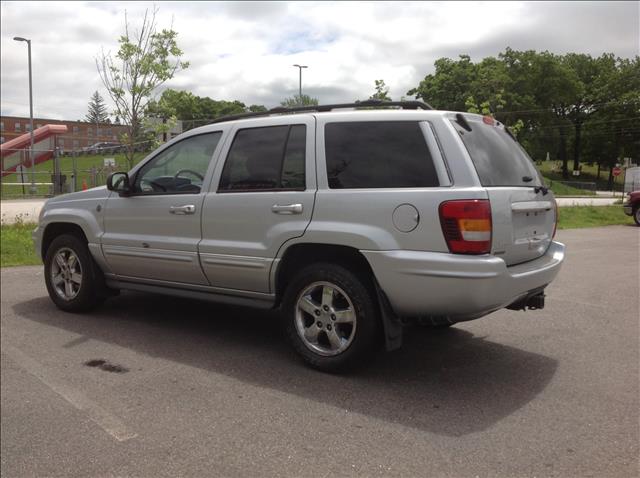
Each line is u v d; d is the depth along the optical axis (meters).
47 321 5.81
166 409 3.70
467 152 3.90
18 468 3.02
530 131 78.31
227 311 6.23
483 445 3.18
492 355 4.77
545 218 4.62
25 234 11.65
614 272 9.16
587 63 83.94
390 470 2.92
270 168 4.59
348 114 4.33
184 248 4.98
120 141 13.46
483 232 3.69
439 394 3.91
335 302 4.25
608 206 27.75
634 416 3.55
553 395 3.89
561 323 5.84
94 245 5.73
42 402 3.83
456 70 61.56
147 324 5.69
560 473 2.88
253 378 4.22
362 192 4.05
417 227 3.82
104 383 4.14
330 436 3.30
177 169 5.25
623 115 72.75
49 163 38.94
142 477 2.91
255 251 4.53
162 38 12.67
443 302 3.77
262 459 3.05
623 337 5.33
